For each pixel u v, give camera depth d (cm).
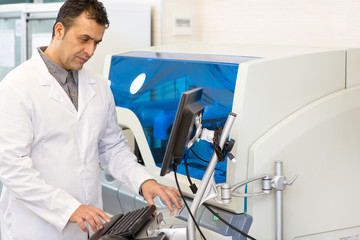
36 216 175
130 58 229
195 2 310
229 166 172
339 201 193
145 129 214
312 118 183
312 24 258
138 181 178
